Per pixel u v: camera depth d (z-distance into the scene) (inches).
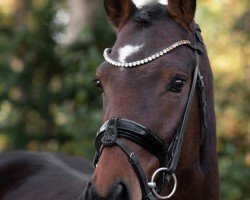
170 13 151.6
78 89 406.0
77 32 439.2
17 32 445.7
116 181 134.7
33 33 442.9
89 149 356.2
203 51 158.2
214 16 441.1
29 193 193.6
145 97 141.1
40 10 447.5
